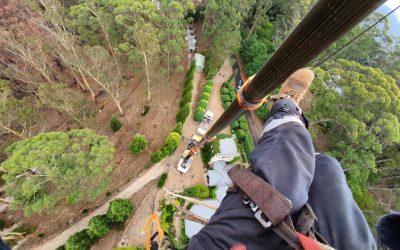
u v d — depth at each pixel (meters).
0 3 36.06
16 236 28.11
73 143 24.11
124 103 40.78
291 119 3.31
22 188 21.95
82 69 34.28
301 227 2.33
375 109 29.34
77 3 43.72
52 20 31.41
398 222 2.74
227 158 33.66
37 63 32.97
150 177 32.75
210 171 33.25
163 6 34.97
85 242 26.83
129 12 36.25
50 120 39.84
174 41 34.53
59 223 29.34
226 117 6.80
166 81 39.84
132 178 32.62
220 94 41.97
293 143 2.97
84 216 29.70
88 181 26.50
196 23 51.56
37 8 33.31
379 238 2.84
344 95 29.69
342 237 2.57
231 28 39.25
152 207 30.56
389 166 33.00
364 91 27.03
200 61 42.94
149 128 37.50
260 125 39.34
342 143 31.77
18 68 35.38
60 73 42.72
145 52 32.53
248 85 4.52
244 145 37.00
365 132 28.41
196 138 35.41
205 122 37.62
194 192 31.33
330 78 30.02
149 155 34.66
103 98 41.81
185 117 36.31
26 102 30.61
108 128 38.00
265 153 2.89
